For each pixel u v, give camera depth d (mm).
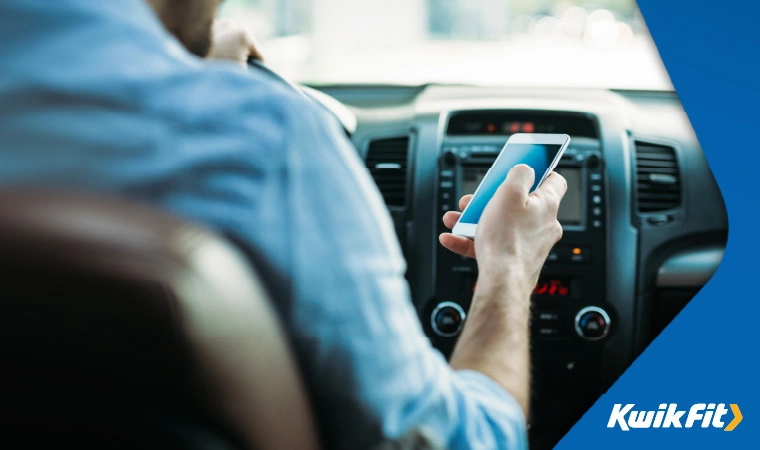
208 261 521
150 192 595
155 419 508
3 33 616
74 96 605
